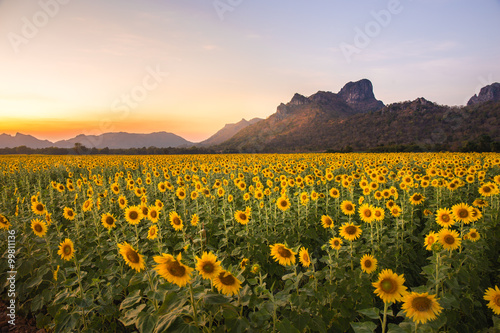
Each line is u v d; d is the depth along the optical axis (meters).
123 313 4.57
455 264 4.48
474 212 5.58
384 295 3.02
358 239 6.96
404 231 6.70
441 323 3.16
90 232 7.45
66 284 4.25
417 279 6.14
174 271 2.84
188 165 21.69
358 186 14.37
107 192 11.73
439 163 19.89
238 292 3.44
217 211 9.53
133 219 6.19
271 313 3.36
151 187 13.84
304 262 4.19
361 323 3.00
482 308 4.99
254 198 9.76
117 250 5.93
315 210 8.73
